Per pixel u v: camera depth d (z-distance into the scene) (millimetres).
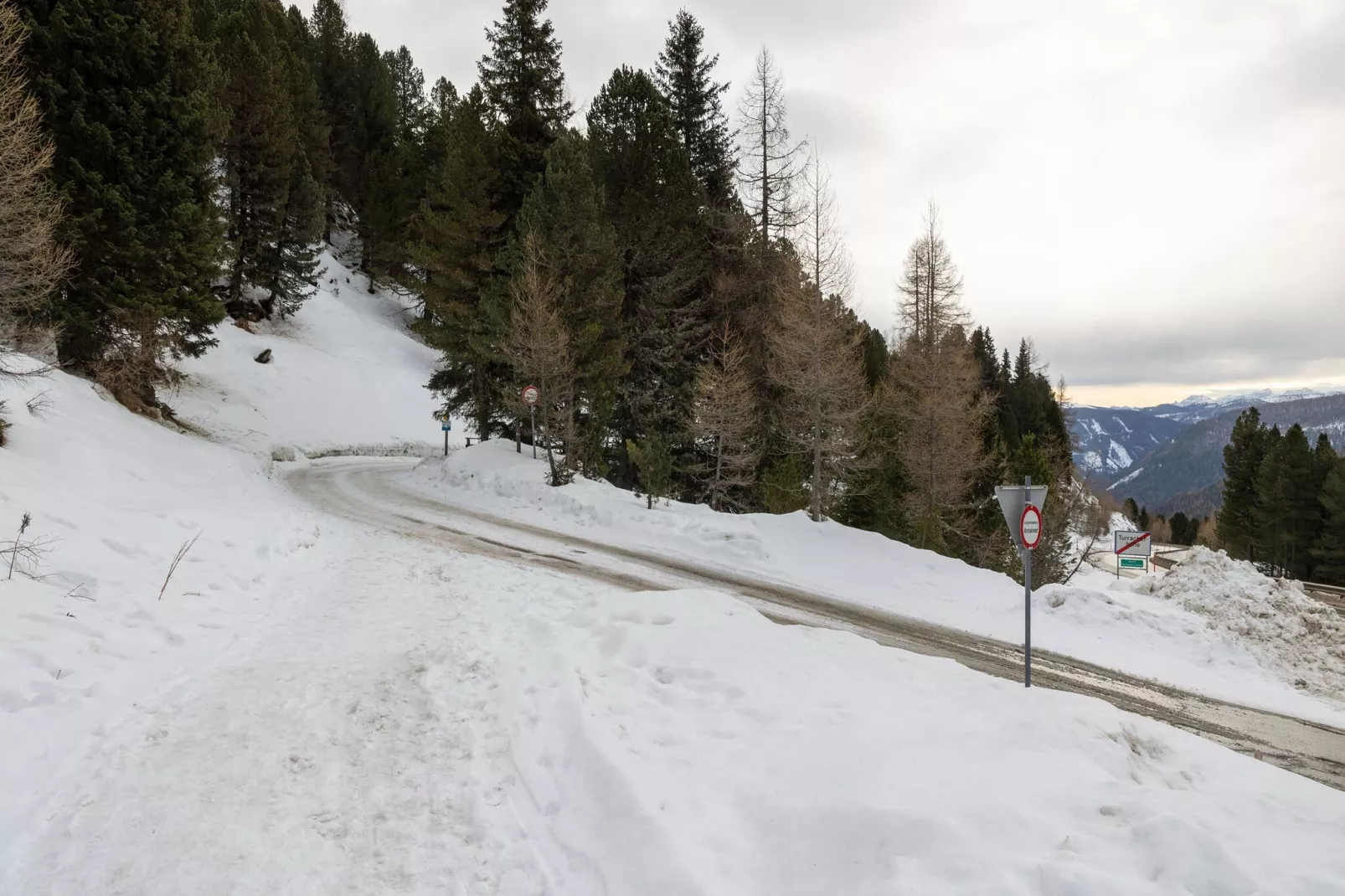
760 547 15383
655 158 22734
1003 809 3969
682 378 24797
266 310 41625
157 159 19547
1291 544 50562
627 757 4906
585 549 14320
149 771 4656
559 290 20000
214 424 28953
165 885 3562
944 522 24812
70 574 7312
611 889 3643
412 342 50938
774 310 22953
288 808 4332
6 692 5047
